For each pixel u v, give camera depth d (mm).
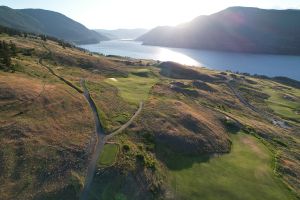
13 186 39594
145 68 132125
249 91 129750
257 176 53094
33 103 57938
